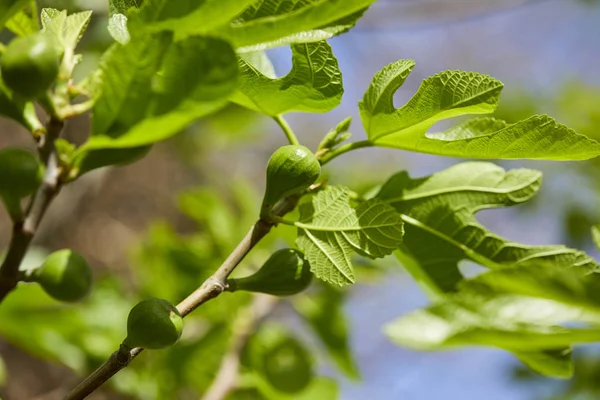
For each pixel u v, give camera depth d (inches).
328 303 49.5
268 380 45.7
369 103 30.4
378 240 29.5
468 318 33.7
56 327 43.7
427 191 32.0
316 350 56.4
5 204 27.6
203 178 107.7
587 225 67.8
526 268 32.1
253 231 29.2
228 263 29.0
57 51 26.9
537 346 33.5
